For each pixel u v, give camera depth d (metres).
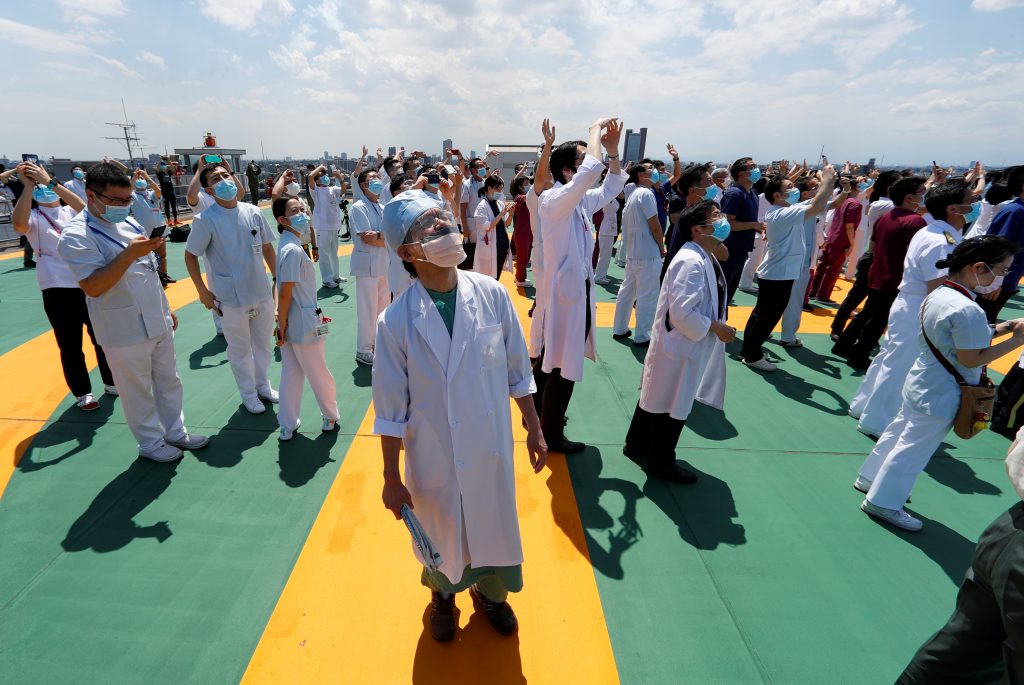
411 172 7.55
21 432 3.82
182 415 3.65
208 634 2.24
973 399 2.71
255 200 14.22
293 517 2.98
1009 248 2.56
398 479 1.86
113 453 3.58
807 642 2.30
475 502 1.89
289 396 3.71
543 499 3.23
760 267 5.14
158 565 2.62
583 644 2.25
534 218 3.62
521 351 2.06
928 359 2.85
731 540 2.92
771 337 6.43
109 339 3.12
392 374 1.80
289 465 3.48
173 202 12.56
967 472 3.69
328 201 7.87
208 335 5.84
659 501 3.24
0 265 9.13
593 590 2.54
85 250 2.91
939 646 1.72
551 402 3.61
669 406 3.29
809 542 2.92
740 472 3.60
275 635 2.24
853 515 3.17
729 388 4.96
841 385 5.07
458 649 2.20
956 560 2.83
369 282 4.91
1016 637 1.39
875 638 2.34
